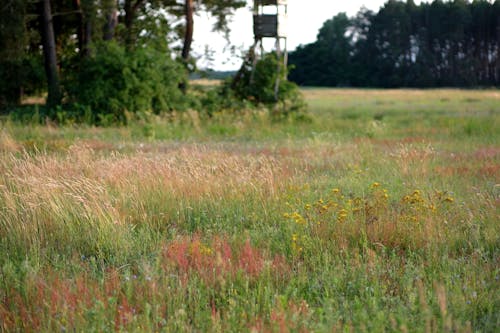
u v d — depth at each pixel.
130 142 21.42
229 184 11.88
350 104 61.53
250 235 9.37
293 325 5.95
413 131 25.98
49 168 12.62
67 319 6.15
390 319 6.12
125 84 28.55
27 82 40.12
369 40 130.88
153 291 6.67
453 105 54.03
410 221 9.50
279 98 33.84
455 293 6.69
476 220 9.79
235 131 26.19
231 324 6.12
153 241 9.20
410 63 127.25
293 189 11.80
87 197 10.66
